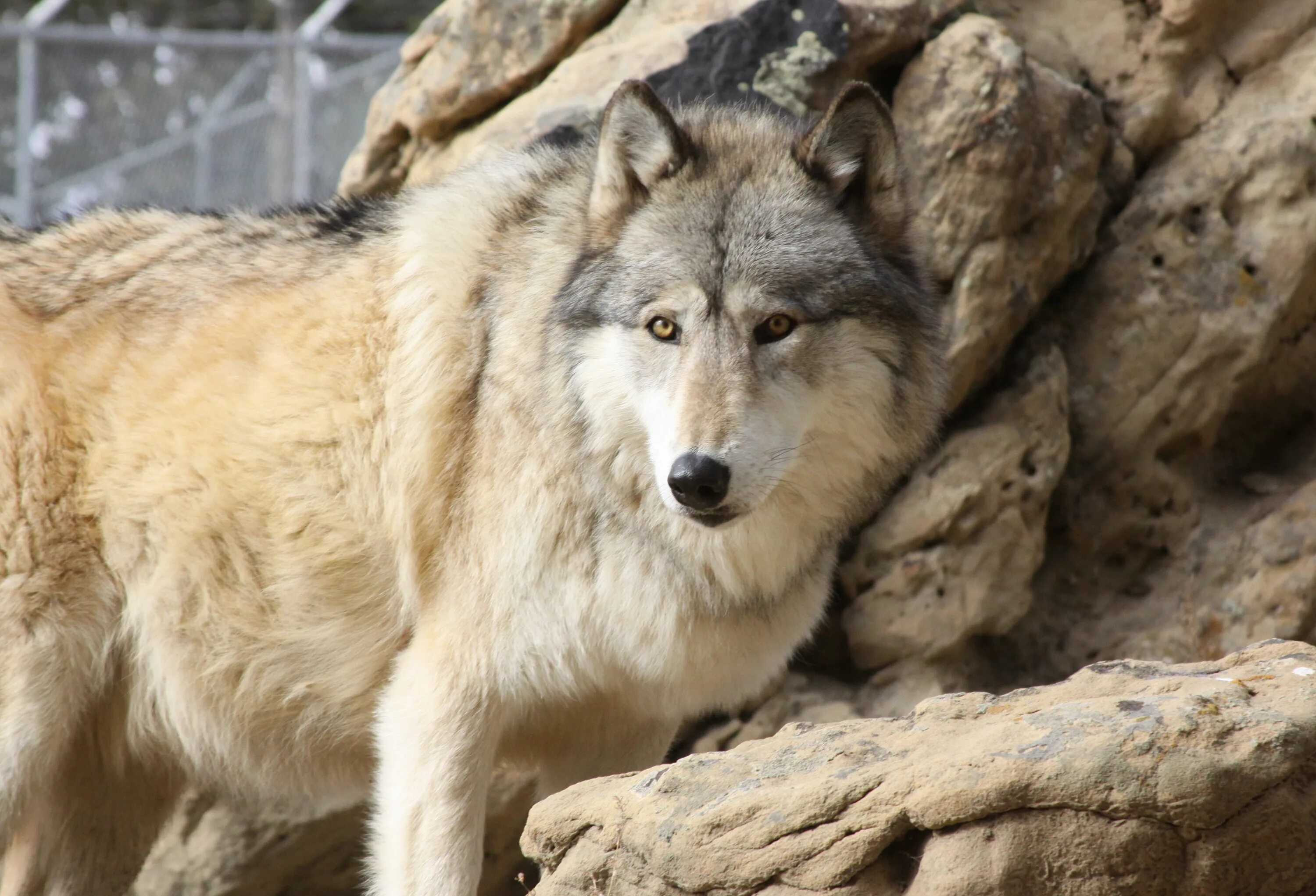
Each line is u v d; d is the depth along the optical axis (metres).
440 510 8.36
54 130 23.50
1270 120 11.68
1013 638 11.77
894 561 11.15
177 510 8.53
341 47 23.31
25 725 8.23
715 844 5.57
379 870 7.94
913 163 11.03
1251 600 11.30
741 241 7.59
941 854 5.16
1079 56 12.28
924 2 11.28
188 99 23.86
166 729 9.08
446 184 9.23
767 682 8.84
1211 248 11.66
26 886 9.73
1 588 8.26
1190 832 4.87
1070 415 11.88
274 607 8.57
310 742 9.04
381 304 8.64
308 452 8.48
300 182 23.41
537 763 9.16
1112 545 12.01
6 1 31.16
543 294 8.23
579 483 7.91
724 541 7.92
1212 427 11.81
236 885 11.48
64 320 8.83
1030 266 11.20
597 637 8.02
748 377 7.37
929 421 8.51
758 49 11.03
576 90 11.31
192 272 9.07
